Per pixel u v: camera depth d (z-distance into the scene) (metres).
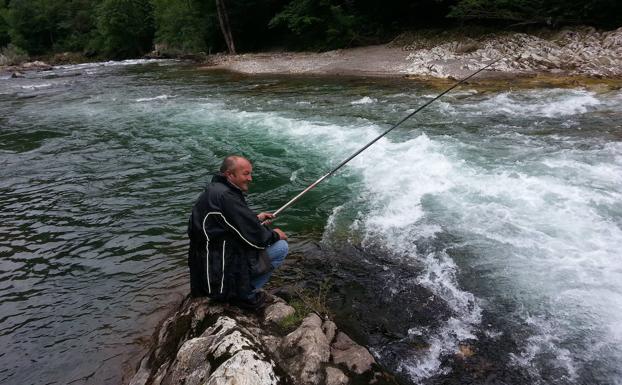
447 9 19.44
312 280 3.62
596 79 10.20
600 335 2.85
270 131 8.32
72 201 5.63
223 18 26.05
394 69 14.32
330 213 4.87
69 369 2.87
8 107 12.46
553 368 2.62
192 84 15.23
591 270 3.50
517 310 3.14
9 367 2.92
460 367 2.66
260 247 2.87
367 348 2.83
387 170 5.88
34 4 42.91
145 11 34.09
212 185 2.82
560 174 5.28
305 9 21.52
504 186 5.08
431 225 4.41
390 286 3.49
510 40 14.98
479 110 8.49
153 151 7.54
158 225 4.89
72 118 10.50
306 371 2.40
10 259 4.32
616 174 5.18
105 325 3.29
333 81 13.45
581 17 14.80
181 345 2.60
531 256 3.75
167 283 3.77
